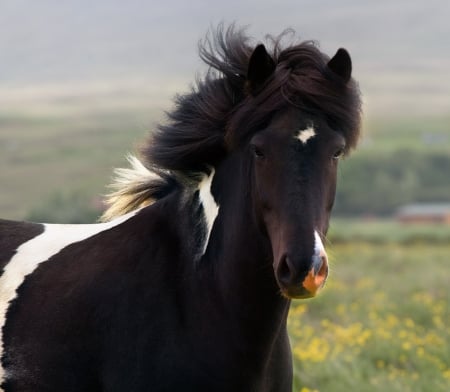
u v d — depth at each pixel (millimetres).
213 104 8961
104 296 9055
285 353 9109
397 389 15461
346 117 8336
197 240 9031
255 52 8422
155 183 9922
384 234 67875
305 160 8070
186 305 8852
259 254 8594
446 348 18812
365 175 187125
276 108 8258
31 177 183875
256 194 8344
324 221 8070
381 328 20656
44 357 9102
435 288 30203
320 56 8617
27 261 9695
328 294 26594
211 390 8680
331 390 15539
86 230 9891
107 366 8938
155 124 9609
